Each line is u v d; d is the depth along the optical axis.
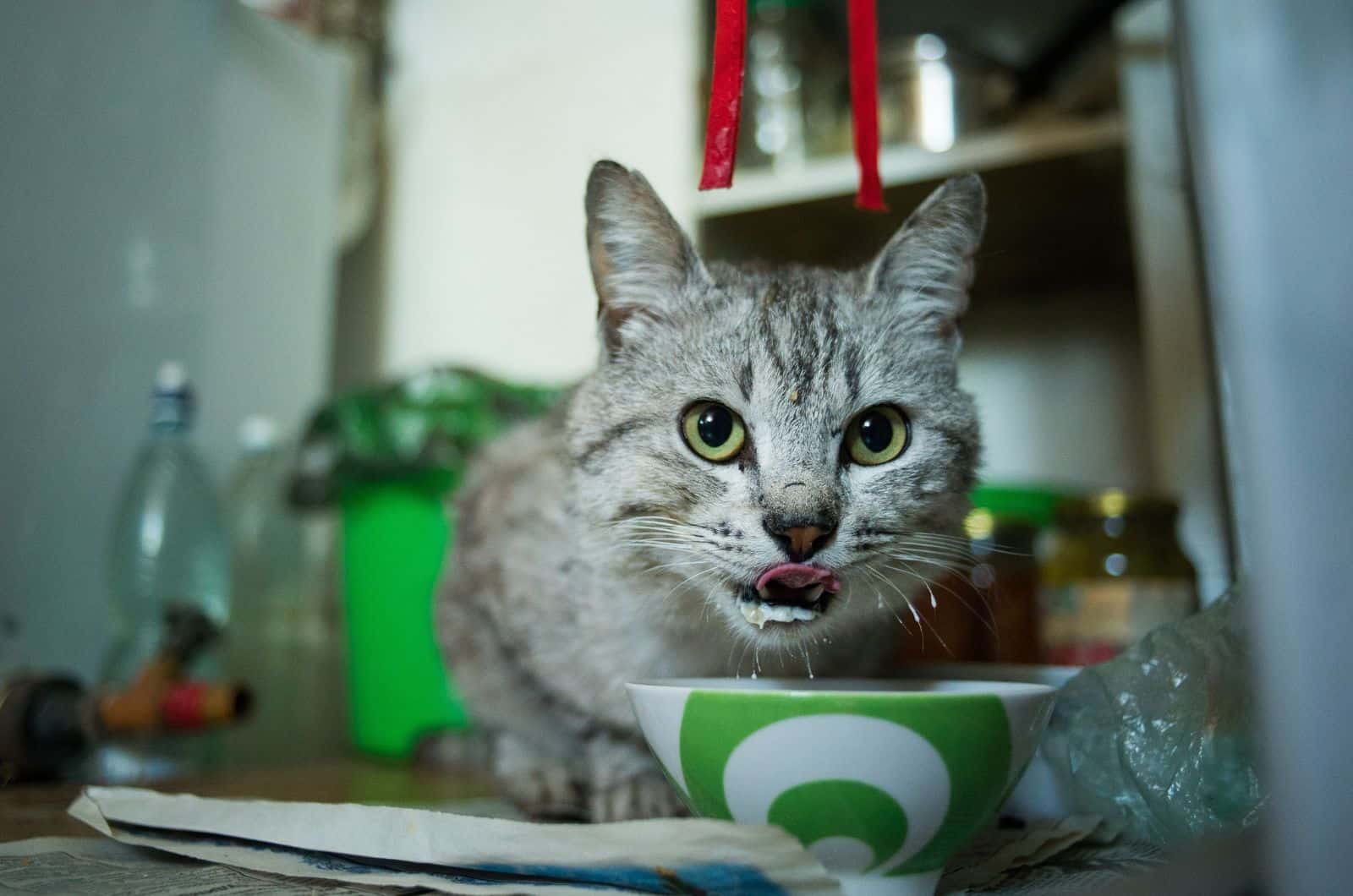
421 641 0.53
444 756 0.50
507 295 0.73
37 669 0.48
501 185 0.74
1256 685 0.21
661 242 0.36
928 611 0.40
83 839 0.32
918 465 0.34
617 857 0.26
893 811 0.26
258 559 0.59
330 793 0.43
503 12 0.75
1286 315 0.21
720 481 0.33
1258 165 0.22
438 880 0.27
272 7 0.69
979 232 0.36
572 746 0.44
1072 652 0.49
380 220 0.76
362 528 0.54
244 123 0.60
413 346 0.74
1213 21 0.22
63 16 0.50
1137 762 0.32
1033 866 0.29
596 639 0.37
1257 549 0.21
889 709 0.25
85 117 0.51
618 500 0.35
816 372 0.34
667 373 0.35
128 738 0.47
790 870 0.25
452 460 0.54
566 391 0.47
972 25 0.58
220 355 0.58
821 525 0.32
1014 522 0.49
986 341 0.66
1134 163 0.52
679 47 0.70
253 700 0.47
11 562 0.47
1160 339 0.52
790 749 0.26
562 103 0.73
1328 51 0.21
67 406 0.50
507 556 0.42
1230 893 0.23
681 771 0.27
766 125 0.60
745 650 0.35
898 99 0.56
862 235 0.58
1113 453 0.63
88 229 0.51
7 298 0.47
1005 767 0.26
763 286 0.37
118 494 0.52
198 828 0.31
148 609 0.51
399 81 0.77
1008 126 0.57
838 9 0.62
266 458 0.60
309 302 0.65
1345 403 0.21
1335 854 0.21
